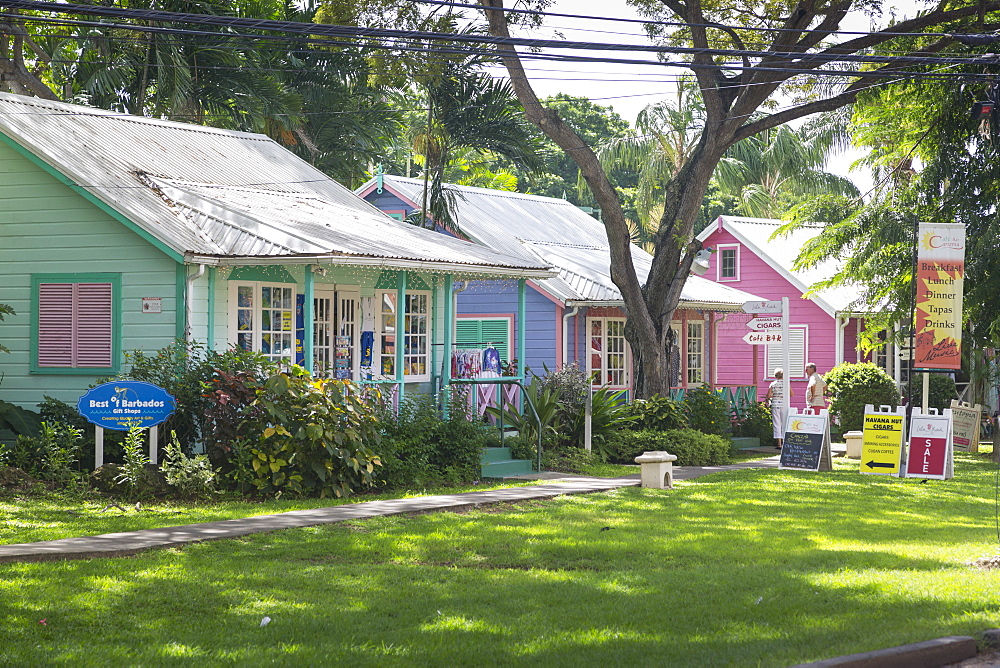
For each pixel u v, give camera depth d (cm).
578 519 1412
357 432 1575
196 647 782
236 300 1800
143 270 1750
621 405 2306
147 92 2920
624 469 2075
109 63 2717
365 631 834
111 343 1767
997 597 935
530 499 1585
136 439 1548
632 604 924
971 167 2439
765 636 820
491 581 1019
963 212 2447
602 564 1119
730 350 3566
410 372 2120
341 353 1977
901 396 3250
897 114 2505
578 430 2217
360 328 2019
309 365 1691
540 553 1165
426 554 1148
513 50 2189
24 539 1171
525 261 2247
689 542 1245
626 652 773
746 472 2067
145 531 1222
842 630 830
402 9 2194
